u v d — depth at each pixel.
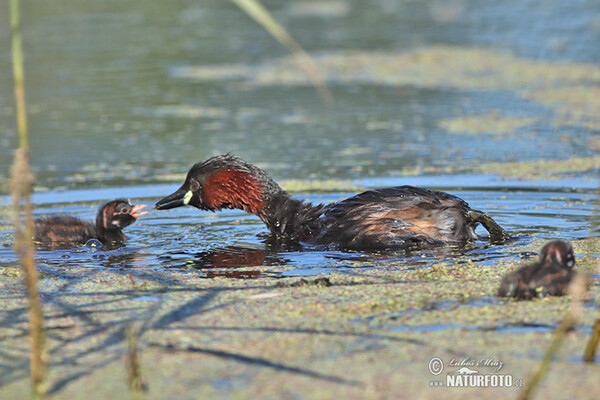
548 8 38.84
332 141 20.17
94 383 7.59
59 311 9.54
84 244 13.15
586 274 9.82
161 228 14.00
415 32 34.81
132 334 7.49
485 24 35.78
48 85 26.73
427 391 7.21
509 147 19.09
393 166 17.72
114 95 25.59
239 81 27.36
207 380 7.54
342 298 9.62
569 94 24.22
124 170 18.00
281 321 8.92
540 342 8.09
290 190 15.95
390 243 12.10
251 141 20.30
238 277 10.77
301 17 38.56
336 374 7.56
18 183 7.30
